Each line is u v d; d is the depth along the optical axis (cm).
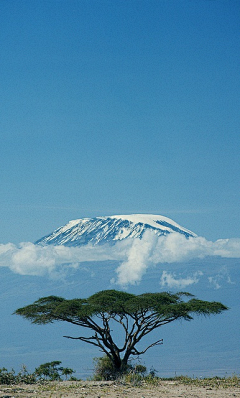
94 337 5791
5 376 4269
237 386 4166
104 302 5747
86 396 3288
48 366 5944
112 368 5619
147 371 5722
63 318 5997
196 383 4397
